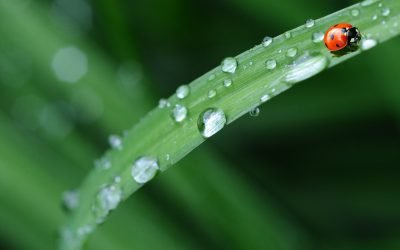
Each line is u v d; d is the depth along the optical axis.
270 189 0.30
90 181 0.21
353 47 0.20
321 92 0.32
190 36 0.34
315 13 0.30
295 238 0.28
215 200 0.26
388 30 0.20
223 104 0.20
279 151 0.32
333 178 0.32
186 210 0.26
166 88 0.33
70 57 0.28
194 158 0.26
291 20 0.30
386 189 0.32
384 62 0.28
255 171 0.31
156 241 0.26
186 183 0.26
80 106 0.28
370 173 0.32
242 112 0.20
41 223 0.26
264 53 0.20
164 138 0.20
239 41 0.34
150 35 0.34
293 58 0.20
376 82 0.30
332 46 0.20
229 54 0.34
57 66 0.28
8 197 0.26
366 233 0.31
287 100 0.32
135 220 0.26
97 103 0.28
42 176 0.26
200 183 0.26
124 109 0.28
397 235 0.30
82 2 0.32
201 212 0.26
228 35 0.34
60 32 0.28
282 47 0.20
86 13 0.32
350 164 0.32
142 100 0.28
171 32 0.34
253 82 0.20
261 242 0.26
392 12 0.20
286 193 0.31
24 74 0.28
